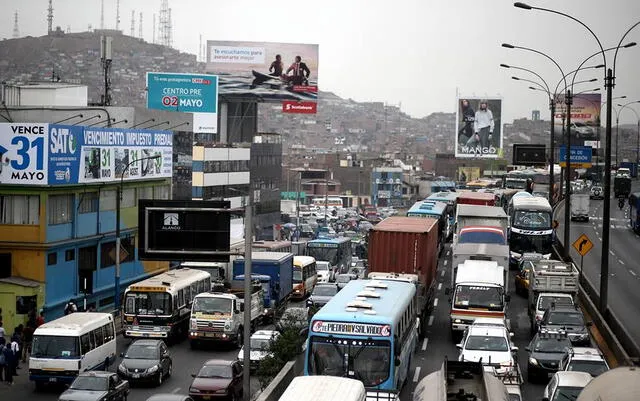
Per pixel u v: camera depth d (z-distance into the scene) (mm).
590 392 18422
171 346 45625
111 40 81812
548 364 33812
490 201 73188
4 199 51688
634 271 66812
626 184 130750
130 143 62781
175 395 27484
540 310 43094
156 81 123375
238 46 139375
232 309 44375
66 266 54031
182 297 47000
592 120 128625
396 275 40375
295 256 66750
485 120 143125
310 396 20484
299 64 138875
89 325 37062
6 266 51562
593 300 49469
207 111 123562
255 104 151500
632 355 34500
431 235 46594
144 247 31797
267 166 151250
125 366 36125
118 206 55312
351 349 27172
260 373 33688
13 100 74938
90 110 68750
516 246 63656
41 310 50875
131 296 45188
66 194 54125
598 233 91812
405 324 31219
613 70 44812
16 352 37656
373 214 167250
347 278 60375
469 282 41594
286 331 35250
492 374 26328
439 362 37281
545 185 113625
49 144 51219
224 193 132250
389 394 24609
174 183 83375
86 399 29719
